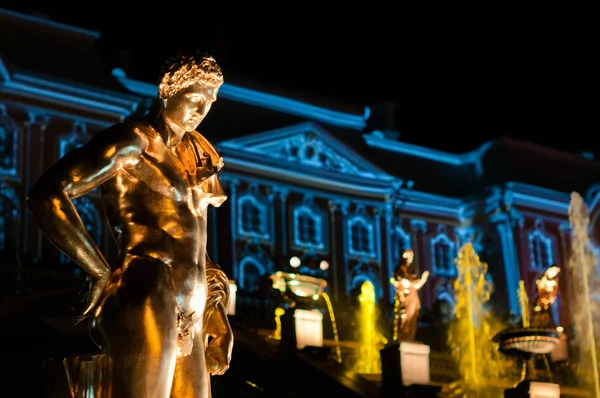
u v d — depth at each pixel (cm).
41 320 1962
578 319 4900
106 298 474
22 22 4050
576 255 4978
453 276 5006
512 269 4831
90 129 4069
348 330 3506
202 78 508
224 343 528
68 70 4066
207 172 513
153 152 500
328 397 1988
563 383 2791
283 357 2102
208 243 4269
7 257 2909
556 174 5103
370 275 4712
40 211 473
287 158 4594
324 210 4678
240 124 4497
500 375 2909
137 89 4225
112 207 497
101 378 466
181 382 493
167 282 480
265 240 4450
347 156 4769
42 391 1792
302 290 2184
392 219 4859
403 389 2048
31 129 3944
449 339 3528
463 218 5103
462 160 5222
